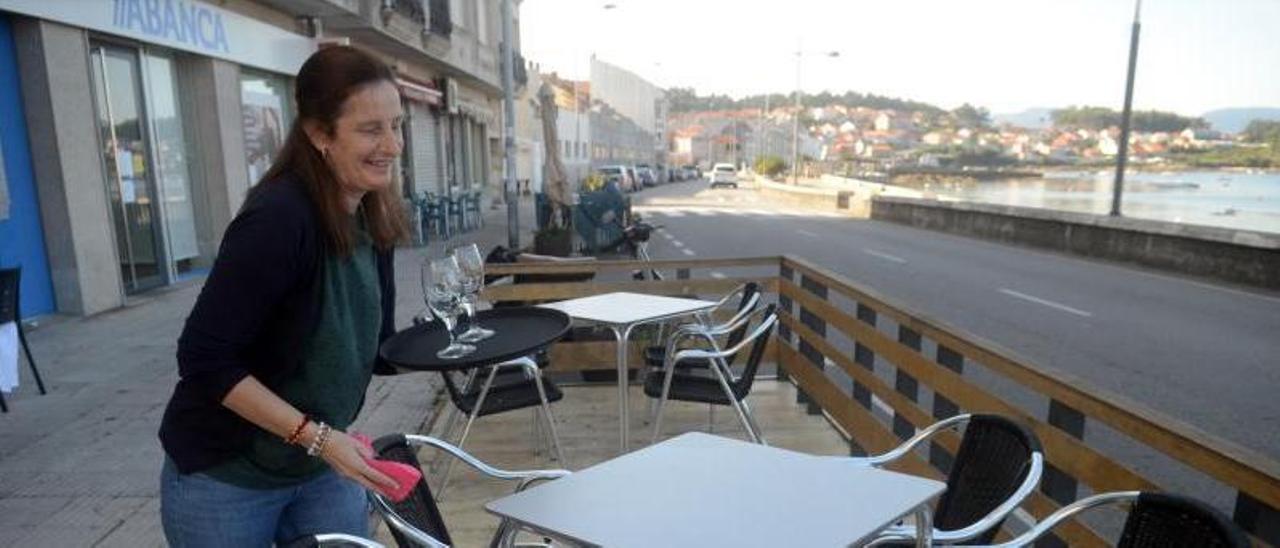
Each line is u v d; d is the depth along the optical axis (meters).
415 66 18.58
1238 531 1.40
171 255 9.51
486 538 3.40
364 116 1.55
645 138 73.25
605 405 5.15
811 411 4.90
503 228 19.61
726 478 1.90
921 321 3.29
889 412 5.07
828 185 42.84
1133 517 1.67
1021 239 16.69
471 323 3.09
